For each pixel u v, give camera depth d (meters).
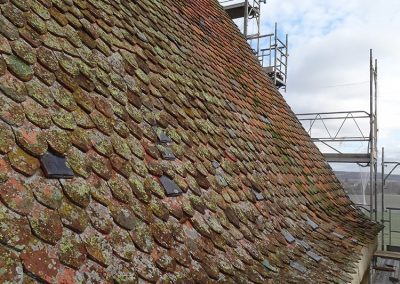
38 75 2.09
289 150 5.36
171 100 3.34
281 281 2.67
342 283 3.05
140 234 2.03
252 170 3.82
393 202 17.23
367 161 11.81
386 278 9.30
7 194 1.53
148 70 3.33
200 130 3.46
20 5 2.31
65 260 1.56
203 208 2.69
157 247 2.07
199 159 3.10
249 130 4.55
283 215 3.71
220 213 2.83
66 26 2.63
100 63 2.73
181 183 2.66
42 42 2.29
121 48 3.14
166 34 4.35
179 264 2.12
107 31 3.12
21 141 1.74
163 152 2.71
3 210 1.48
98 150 2.15
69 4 2.84
